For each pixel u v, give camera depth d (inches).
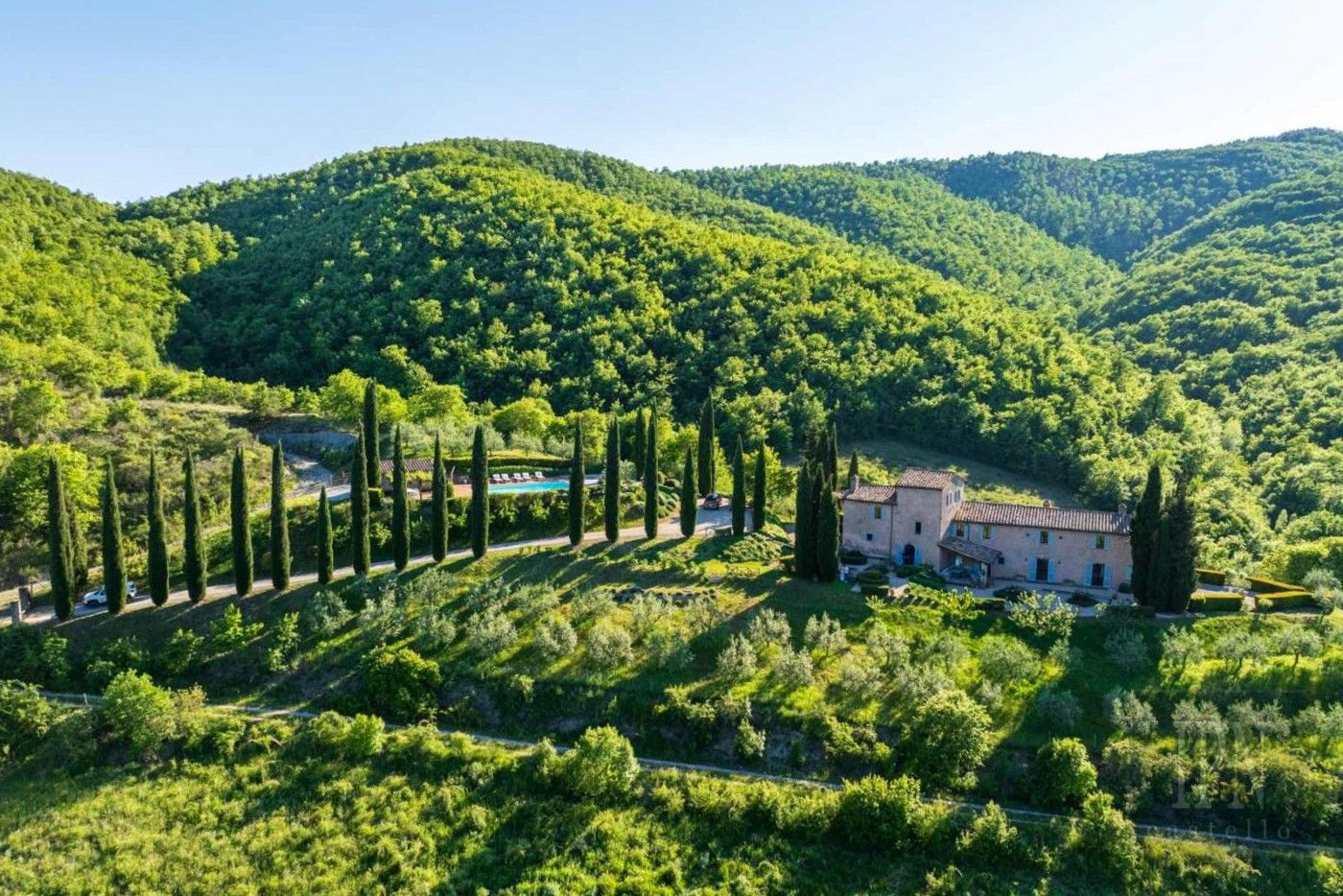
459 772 2346.2
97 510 3567.9
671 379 7322.8
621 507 4028.1
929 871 2097.7
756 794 2252.7
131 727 2397.9
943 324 7864.2
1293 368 7170.3
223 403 5595.5
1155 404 6845.5
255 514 3737.7
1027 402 6560.0
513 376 7135.8
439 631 2819.9
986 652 2647.6
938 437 6840.6
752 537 3693.4
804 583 3233.3
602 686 2640.3
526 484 4192.9
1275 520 5423.2
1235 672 2640.3
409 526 3437.5
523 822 2208.4
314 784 2309.3
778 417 6737.2
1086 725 2491.4
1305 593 3112.7
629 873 2085.4
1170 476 5634.8
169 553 3395.7
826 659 2748.5
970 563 3440.0
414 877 2046.0
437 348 7263.8
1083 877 2094.0
